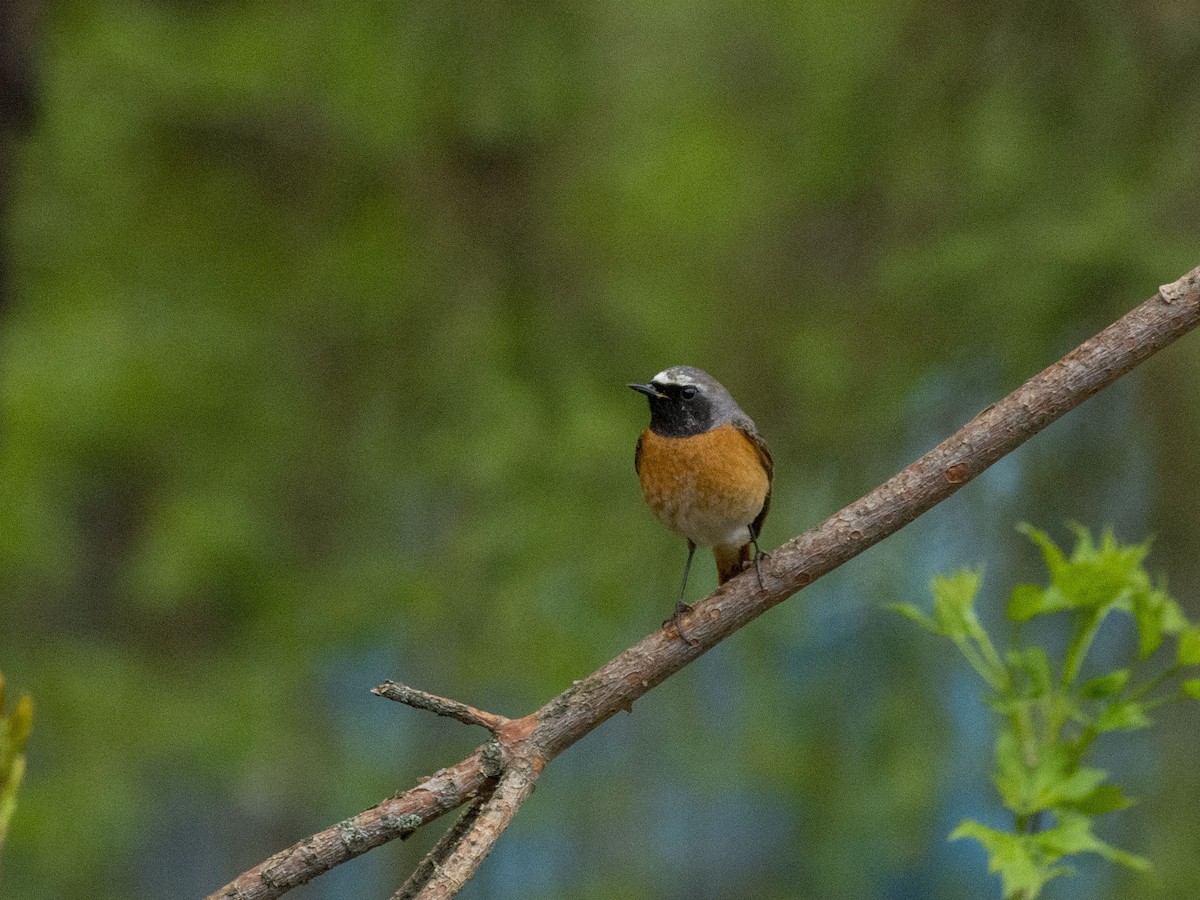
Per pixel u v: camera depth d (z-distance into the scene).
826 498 11.96
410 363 13.85
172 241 15.14
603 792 18.39
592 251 14.18
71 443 15.80
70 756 15.16
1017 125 11.02
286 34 14.02
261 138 14.27
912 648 12.12
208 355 15.34
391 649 17.95
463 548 13.09
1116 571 4.91
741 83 15.41
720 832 21.41
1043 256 10.35
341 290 14.71
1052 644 11.28
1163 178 10.52
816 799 13.17
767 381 12.23
